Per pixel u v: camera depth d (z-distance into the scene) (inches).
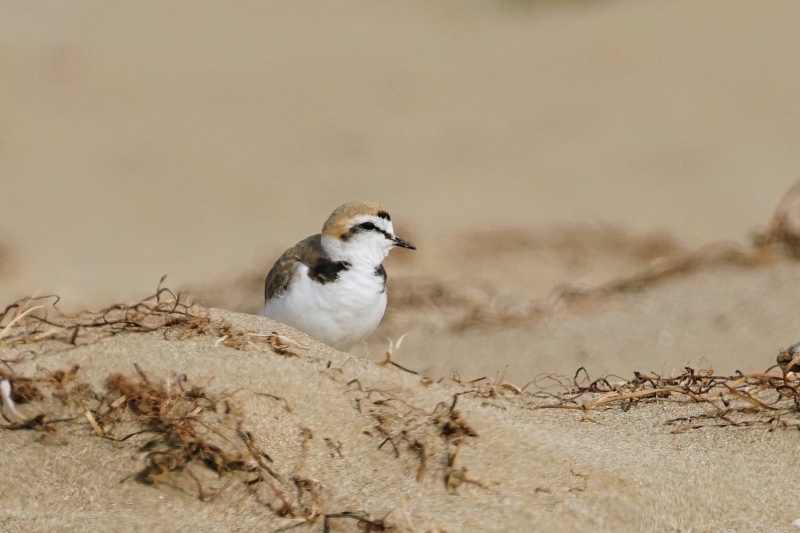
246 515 197.5
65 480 205.5
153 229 660.7
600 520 197.3
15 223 674.8
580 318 422.9
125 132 871.7
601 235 585.3
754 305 406.9
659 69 945.5
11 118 888.9
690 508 204.5
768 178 704.4
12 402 213.8
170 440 209.2
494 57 1031.6
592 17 1117.7
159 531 193.8
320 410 220.5
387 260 552.4
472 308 452.8
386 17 1196.5
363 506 197.6
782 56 933.2
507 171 751.7
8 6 1196.5
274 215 678.5
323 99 946.7
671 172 732.7
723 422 243.4
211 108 925.2
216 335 243.4
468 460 210.5
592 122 849.5
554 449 217.6
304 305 302.4
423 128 861.8
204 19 1191.6
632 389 273.1
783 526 201.5
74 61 1027.9
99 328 243.8
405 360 402.6
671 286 441.4
